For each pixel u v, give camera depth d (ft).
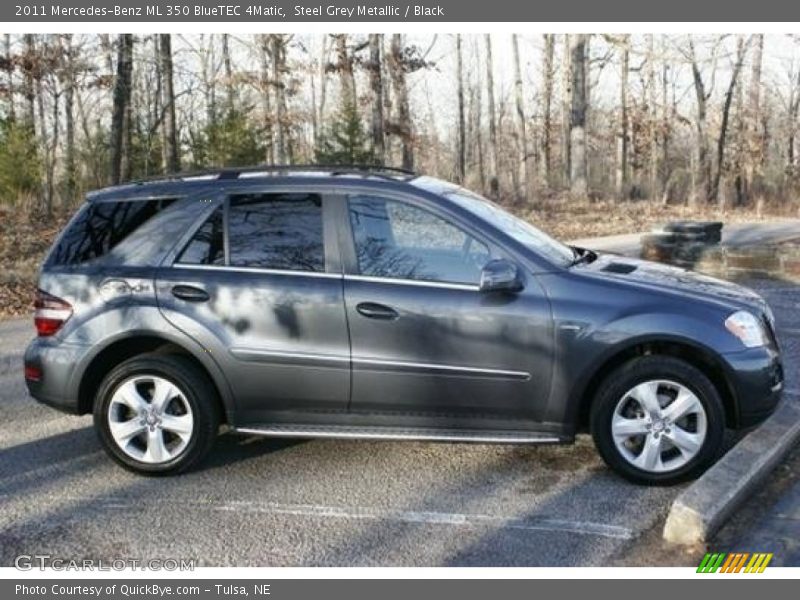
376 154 72.79
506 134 166.50
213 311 14.39
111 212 15.33
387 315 13.92
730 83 114.42
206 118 81.00
